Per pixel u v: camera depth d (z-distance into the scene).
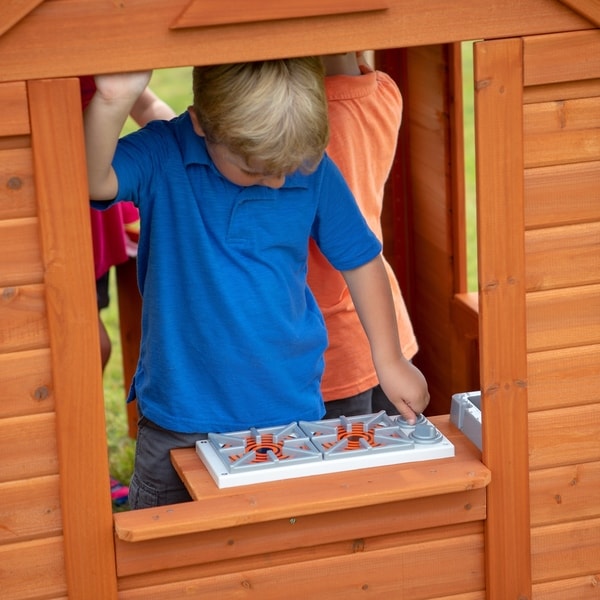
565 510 2.19
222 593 2.07
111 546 1.99
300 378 2.25
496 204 2.00
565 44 1.94
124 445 3.85
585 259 2.07
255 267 2.13
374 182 2.57
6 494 1.94
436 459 2.14
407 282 3.33
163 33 1.79
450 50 2.92
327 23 1.83
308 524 2.06
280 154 1.92
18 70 1.76
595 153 2.02
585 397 2.14
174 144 2.09
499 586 2.18
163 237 2.10
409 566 2.15
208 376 2.18
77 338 1.89
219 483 2.04
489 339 2.05
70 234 1.84
